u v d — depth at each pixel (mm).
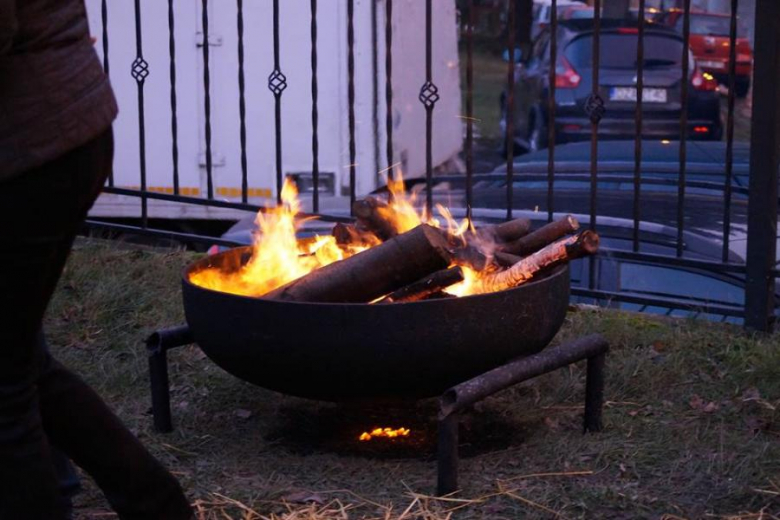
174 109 5148
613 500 2900
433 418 3664
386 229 3494
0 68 1977
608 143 6930
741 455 3148
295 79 7230
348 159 7273
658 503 2885
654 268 4812
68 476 2732
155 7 7227
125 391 3781
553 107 4457
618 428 3371
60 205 2076
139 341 4168
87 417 2371
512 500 2920
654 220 5375
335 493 2988
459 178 5812
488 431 3467
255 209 5008
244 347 2938
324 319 2814
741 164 6117
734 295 4621
